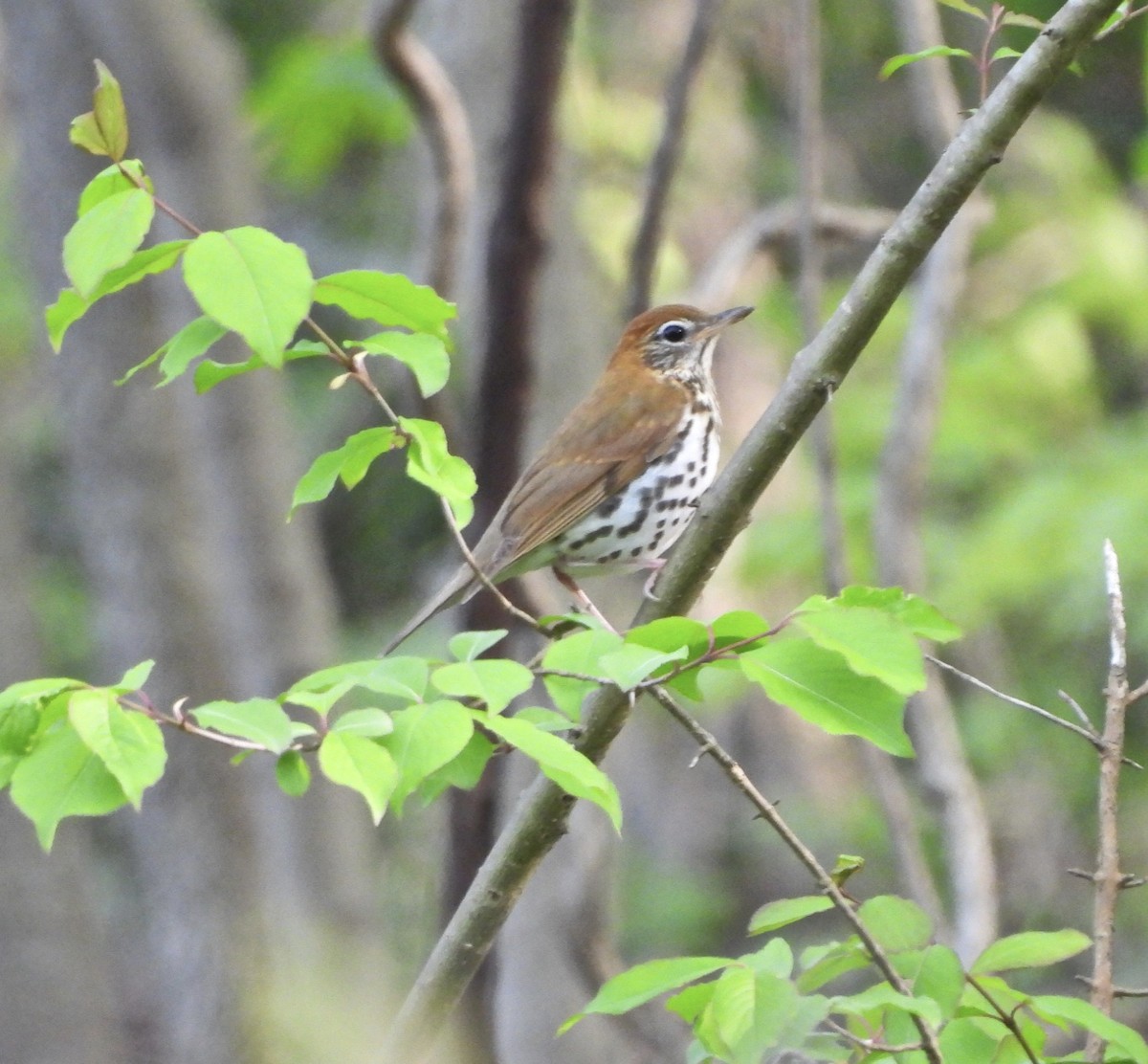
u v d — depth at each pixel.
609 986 5.31
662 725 20.59
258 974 11.38
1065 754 18.42
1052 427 19.33
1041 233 20.98
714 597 18.61
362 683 5.20
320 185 21.05
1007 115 5.92
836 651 5.05
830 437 10.63
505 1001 10.12
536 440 11.44
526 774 9.88
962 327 20.62
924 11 11.27
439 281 10.59
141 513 11.76
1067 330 19.88
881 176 24.00
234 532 11.75
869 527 16.83
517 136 9.34
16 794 4.81
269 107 15.48
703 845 20.84
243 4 20.80
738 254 12.33
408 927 15.03
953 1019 5.36
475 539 11.16
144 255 5.15
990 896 10.09
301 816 11.54
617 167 18.70
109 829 16.70
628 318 11.17
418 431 5.62
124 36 11.14
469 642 5.43
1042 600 17.73
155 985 12.02
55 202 11.62
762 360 20.34
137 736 4.72
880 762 10.36
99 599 12.41
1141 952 17.27
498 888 6.19
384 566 22.23
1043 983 16.56
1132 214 21.64
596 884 10.01
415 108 10.32
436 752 4.92
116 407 11.68
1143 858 17.88
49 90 11.39
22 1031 10.11
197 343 5.39
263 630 11.79
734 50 21.42
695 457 10.99
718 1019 4.95
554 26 9.16
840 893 5.28
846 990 13.98
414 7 9.85
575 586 10.69
